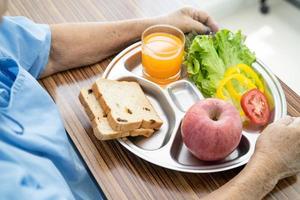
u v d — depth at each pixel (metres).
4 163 0.60
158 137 0.72
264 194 0.64
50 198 0.61
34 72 0.78
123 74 0.79
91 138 0.71
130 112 0.71
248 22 1.38
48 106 0.71
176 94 0.78
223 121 0.65
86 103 0.72
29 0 0.92
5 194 0.58
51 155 0.68
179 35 0.79
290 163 0.65
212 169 0.67
